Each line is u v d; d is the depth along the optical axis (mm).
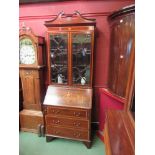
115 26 2221
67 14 2553
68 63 2646
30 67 2748
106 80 2840
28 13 2980
